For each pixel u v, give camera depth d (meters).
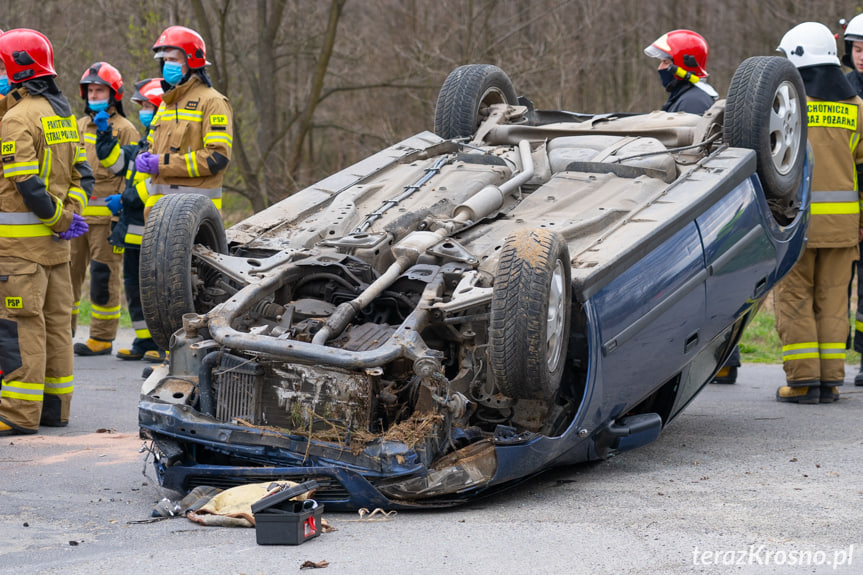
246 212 22.19
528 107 9.38
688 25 22.66
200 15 18.94
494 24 20.78
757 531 5.00
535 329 5.29
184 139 9.24
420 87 19.72
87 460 6.81
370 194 7.41
